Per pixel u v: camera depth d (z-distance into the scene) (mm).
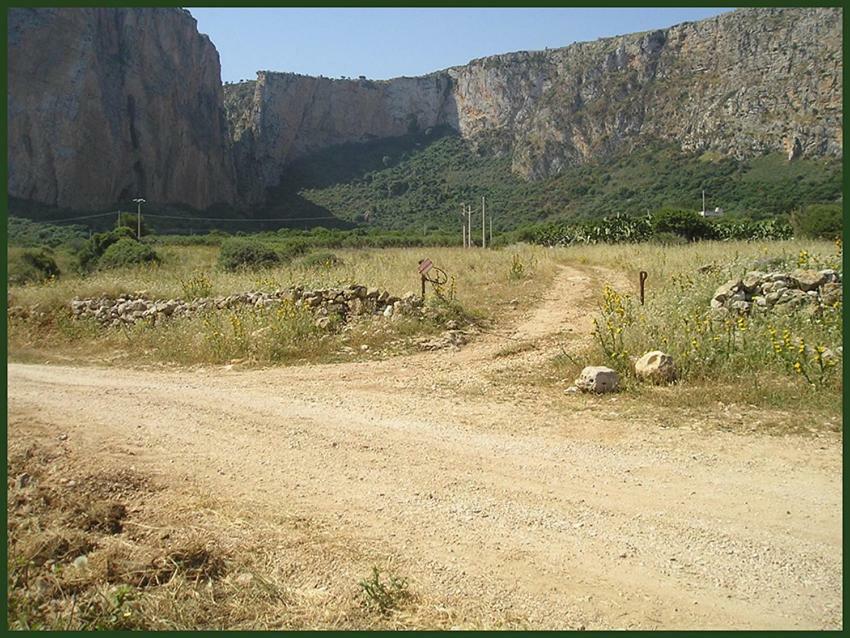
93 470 5766
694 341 8094
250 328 11180
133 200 67562
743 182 62500
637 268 19312
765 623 3512
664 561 4117
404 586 3961
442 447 6102
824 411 6574
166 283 16344
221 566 4324
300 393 8258
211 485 5445
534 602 3771
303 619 3752
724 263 14406
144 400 8047
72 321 13242
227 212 87750
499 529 4562
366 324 11523
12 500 5414
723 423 6438
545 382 8344
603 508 4805
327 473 5598
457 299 13844
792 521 4527
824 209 27828
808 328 8742
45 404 7949
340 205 100500
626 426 6500
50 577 4359
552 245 39969
